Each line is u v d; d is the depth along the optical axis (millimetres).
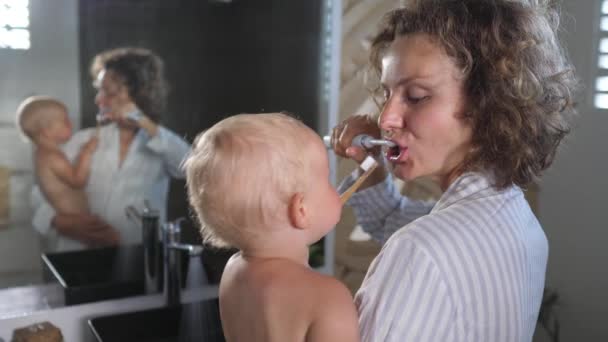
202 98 1567
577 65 1766
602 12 1697
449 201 796
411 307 698
